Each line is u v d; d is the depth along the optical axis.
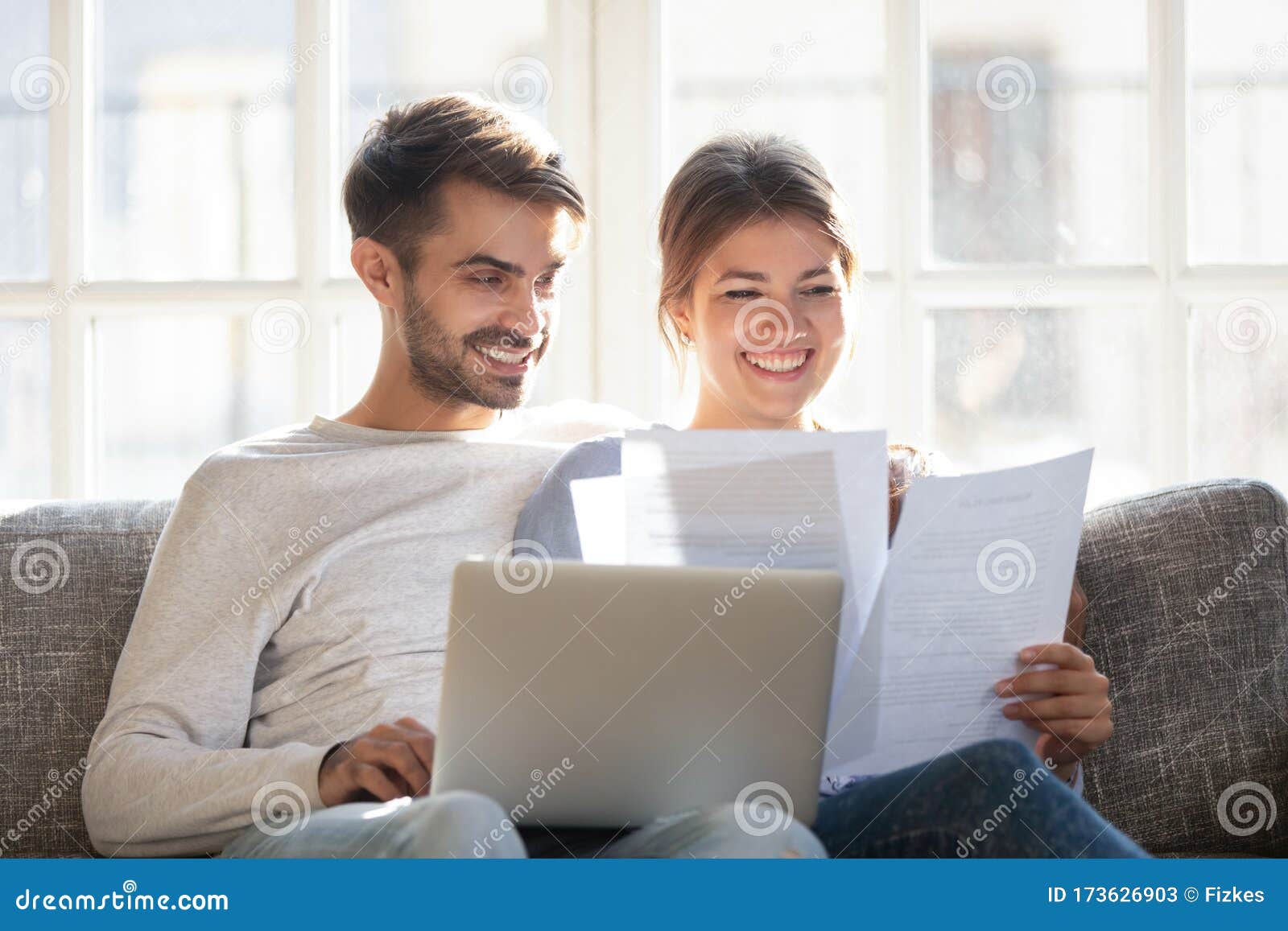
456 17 4.10
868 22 4.07
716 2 4.09
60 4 4.08
